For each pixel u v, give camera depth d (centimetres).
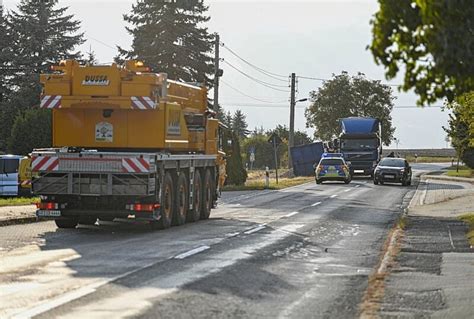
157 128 4550
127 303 2133
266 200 7688
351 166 13338
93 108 4525
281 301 2236
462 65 1396
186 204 4834
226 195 8638
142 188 4212
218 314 2019
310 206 6769
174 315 1991
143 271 2730
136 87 4456
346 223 5072
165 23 14050
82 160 4228
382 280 2620
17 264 2877
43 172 4269
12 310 2014
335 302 2233
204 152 5394
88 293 2275
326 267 2975
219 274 2703
